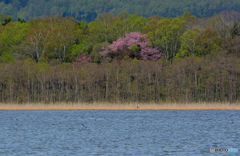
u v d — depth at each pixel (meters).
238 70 187.88
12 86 194.88
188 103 180.88
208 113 153.25
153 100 197.50
